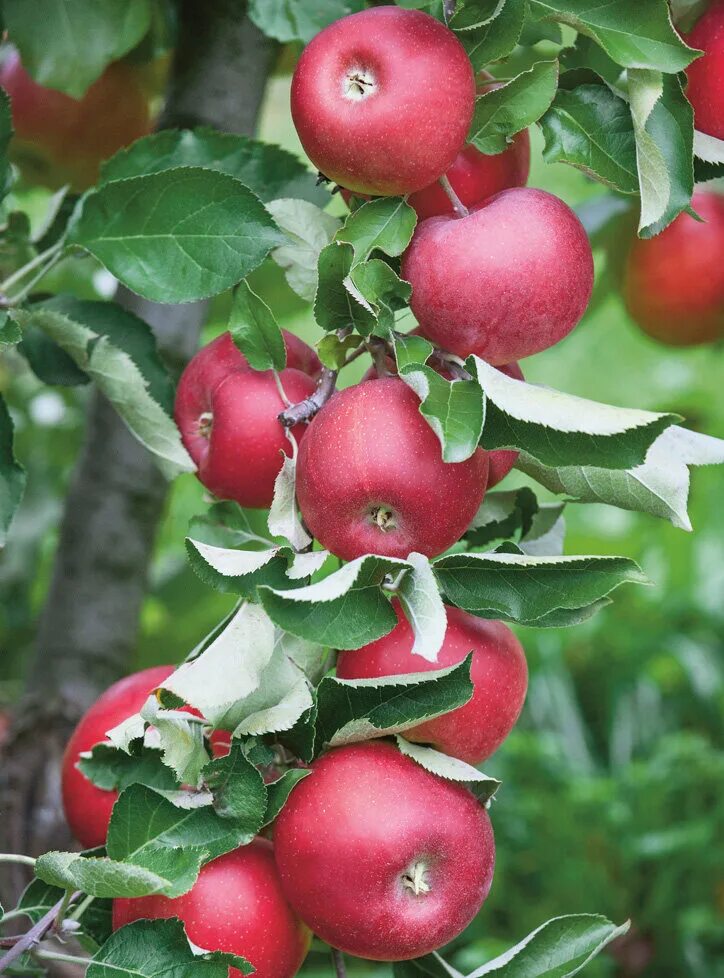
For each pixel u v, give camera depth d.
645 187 0.99
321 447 0.94
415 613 0.92
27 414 1.79
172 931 0.92
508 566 0.94
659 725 2.58
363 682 0.94
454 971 0.98
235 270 1.00
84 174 1.27
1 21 1.15
